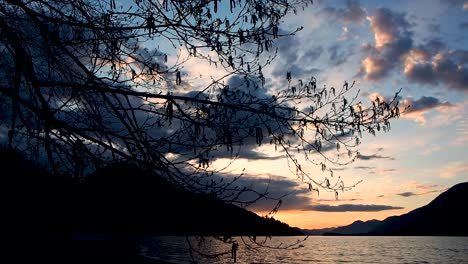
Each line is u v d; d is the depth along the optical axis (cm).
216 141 338
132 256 3288
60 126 326
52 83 343
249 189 343
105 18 358
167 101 342
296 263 5119
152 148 327
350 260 6344
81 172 329
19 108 327
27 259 1780
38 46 350
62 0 373
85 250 3231
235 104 349
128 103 349
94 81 343
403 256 7506
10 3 351
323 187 362
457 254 8088
